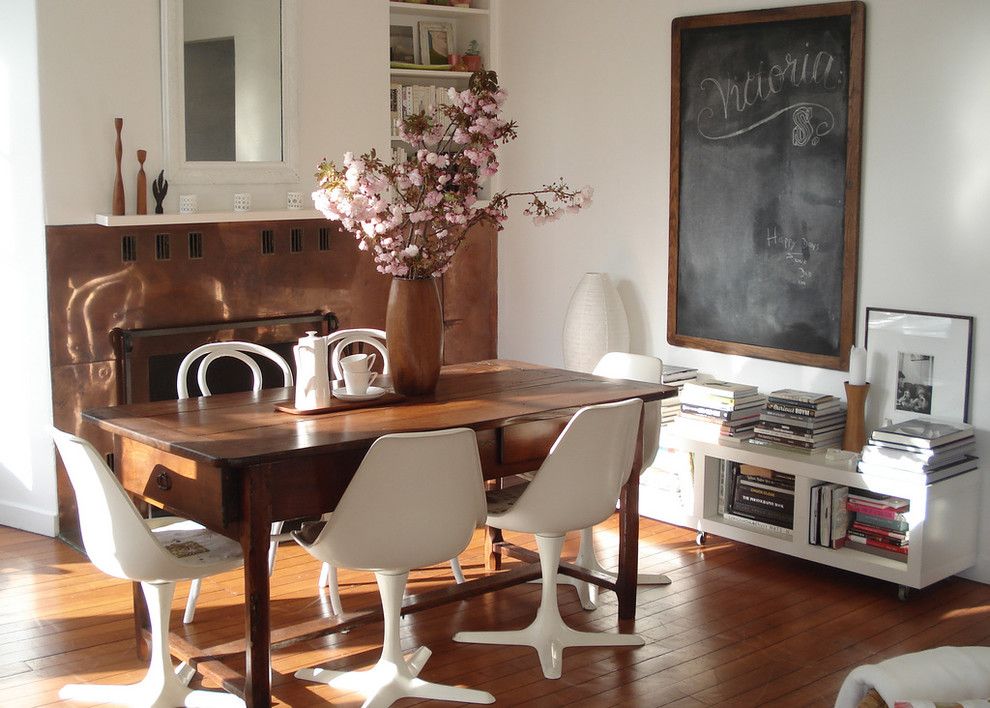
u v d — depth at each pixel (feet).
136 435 10.66
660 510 16.63
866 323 15.47
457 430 10.13
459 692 11.10
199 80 16.55
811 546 14.79
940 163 14.53
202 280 16.88
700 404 16.17
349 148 18.43
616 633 12.85
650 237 18.34
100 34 15.64
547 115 19.85
